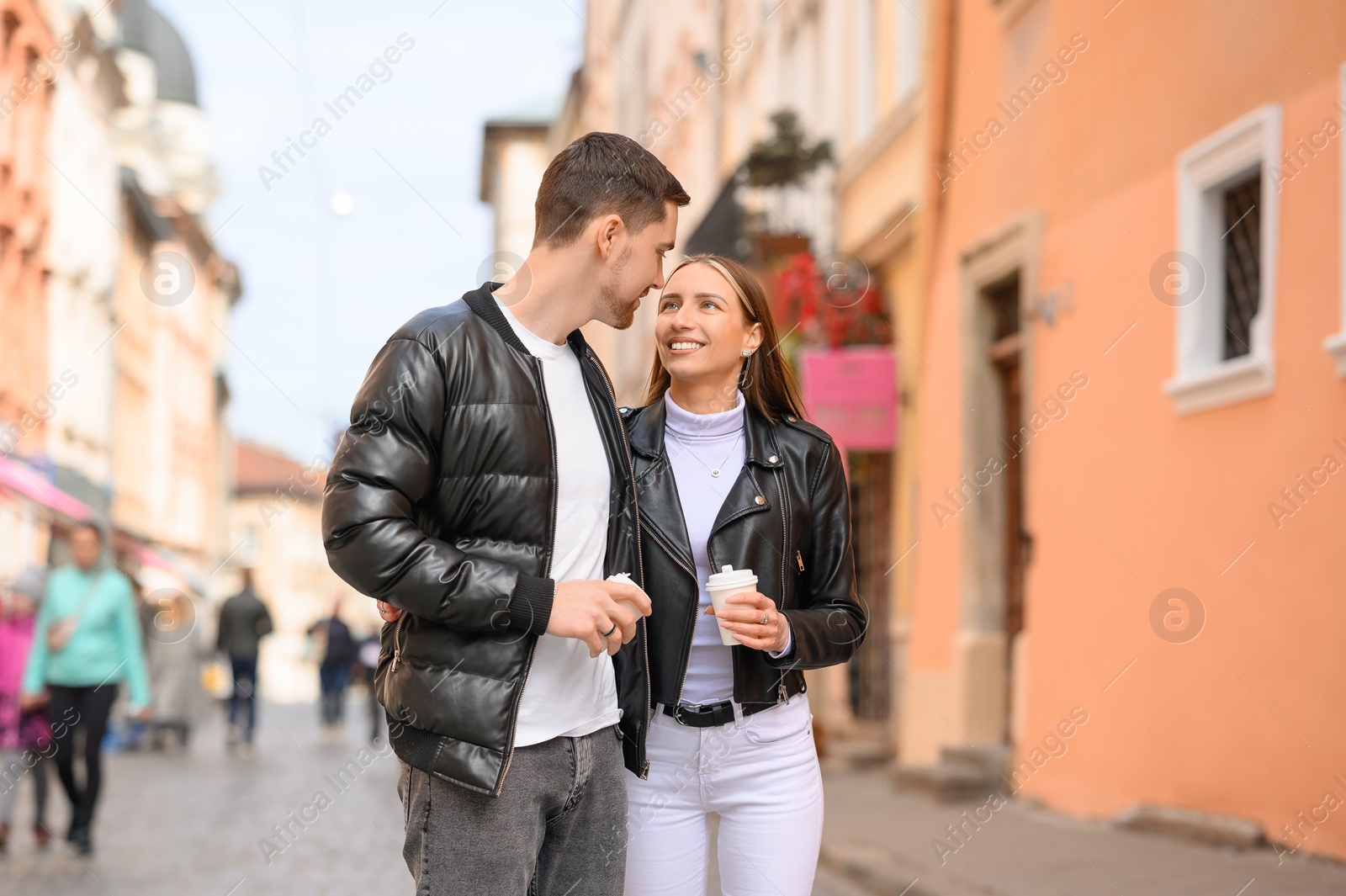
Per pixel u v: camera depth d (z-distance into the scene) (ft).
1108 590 25.95
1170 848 21.17
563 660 8.46
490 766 8.04
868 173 42.60
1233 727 21.57
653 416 10.43
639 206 8.66
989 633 32.60
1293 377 20.30
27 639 26.91
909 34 39.73
